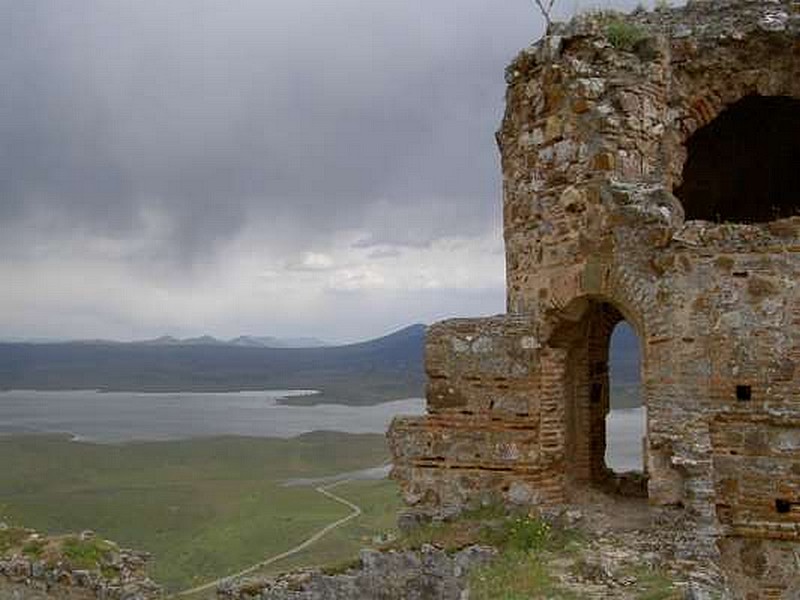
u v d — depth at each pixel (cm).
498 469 1407
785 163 1923
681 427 1260
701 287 1272
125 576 1888
